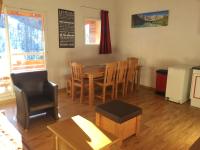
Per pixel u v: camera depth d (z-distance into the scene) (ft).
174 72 12.87
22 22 12.89
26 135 8.43
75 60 16.20
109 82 13.07
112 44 19.04
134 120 8.27
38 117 10.32
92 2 16.48
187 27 13.74
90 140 5.89
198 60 13.55
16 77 9.66
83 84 12.81
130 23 17.39
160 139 8.34
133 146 7.79
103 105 8.59
